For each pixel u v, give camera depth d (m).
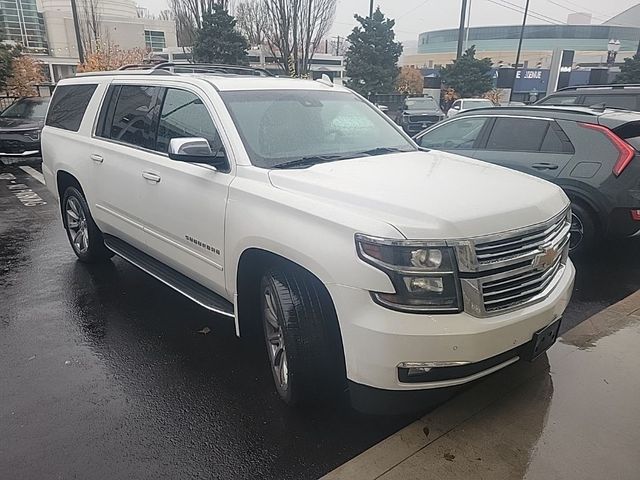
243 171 3.28
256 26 27.14
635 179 5.24
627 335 3.96
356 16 28.44
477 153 6.30
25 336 4.01
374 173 3.18
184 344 3.90
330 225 2.62
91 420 3.01
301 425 2.97
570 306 4.55
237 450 2.77
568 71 41.75
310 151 3.59
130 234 4.55
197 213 3.55
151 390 3.31
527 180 3.24
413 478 2.55
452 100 32.66
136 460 2.70
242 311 3.41
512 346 2.63
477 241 2.49
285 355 2.91
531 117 5.95
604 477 2.54
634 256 5.91
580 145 5.53
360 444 2.82
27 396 3.24
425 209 2.55
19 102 14.88
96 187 4.88
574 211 5.62
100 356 3.72
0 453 2.74
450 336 2.42
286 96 3.94
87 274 5.32
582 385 3.29
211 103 3.64
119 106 4.70
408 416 3.02
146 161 4.10
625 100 9.20
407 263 2.42
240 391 3.30
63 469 2.63
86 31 36.03
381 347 2.45
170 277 4.14
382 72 28.33
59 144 5.46
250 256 3.21
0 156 12.89
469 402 3.12
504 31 61.25
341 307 2.56
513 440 2.80
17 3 50.34
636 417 2.99
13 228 7.11
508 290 2.62
